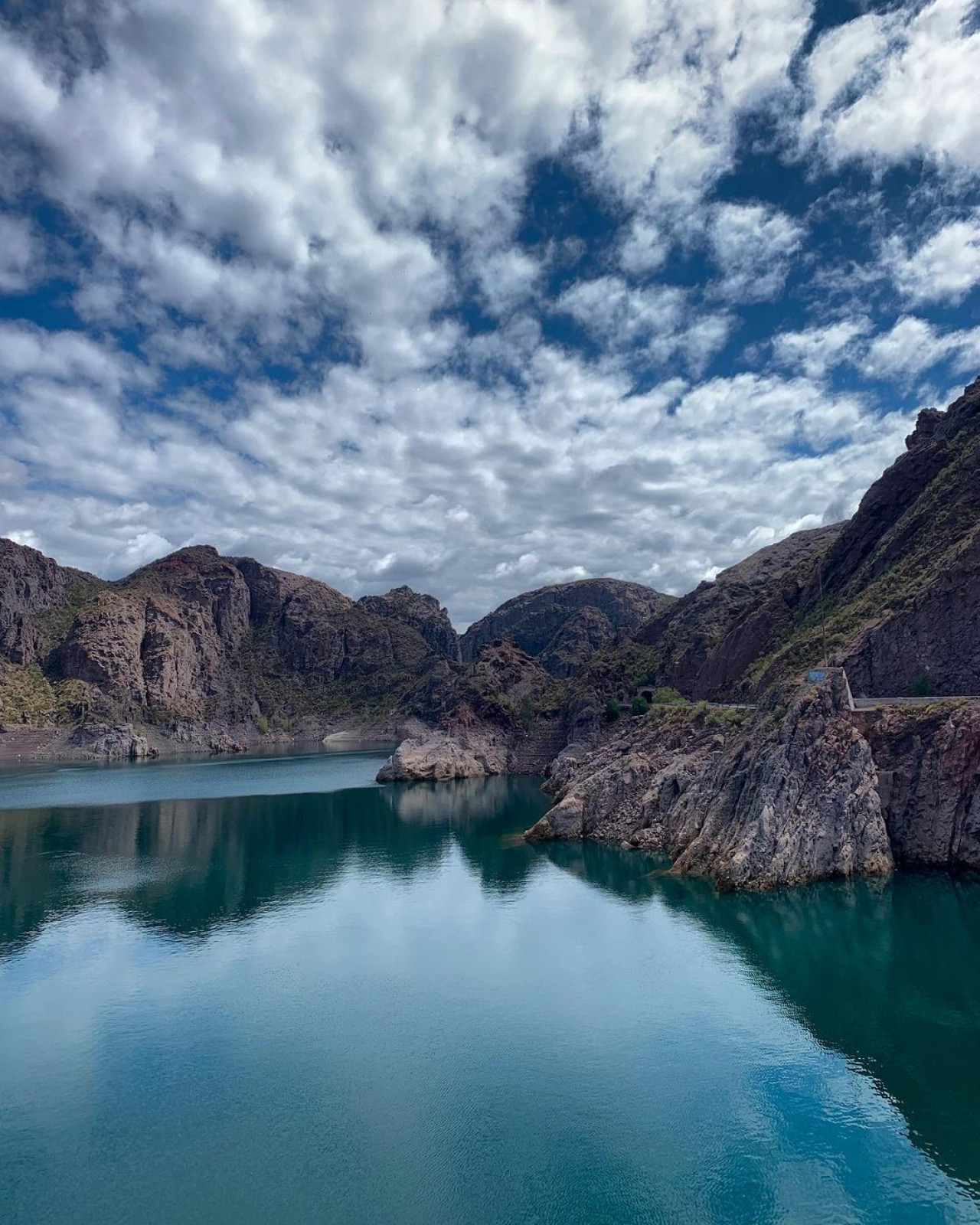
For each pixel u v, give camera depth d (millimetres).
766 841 79625
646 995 56688
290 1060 48781
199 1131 41969
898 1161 37938
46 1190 37719
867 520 147000
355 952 67062
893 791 86062
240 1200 36906
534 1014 54312
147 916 78438
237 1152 40188
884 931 66750
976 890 75562
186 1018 54719
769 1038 49812
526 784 190875
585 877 88562
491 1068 47406
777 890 77688
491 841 114625
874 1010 53125
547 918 74438
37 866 101875
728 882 78188
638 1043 49812
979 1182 36406
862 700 96812
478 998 57125
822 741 85562
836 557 150250
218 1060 49031
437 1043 50562
